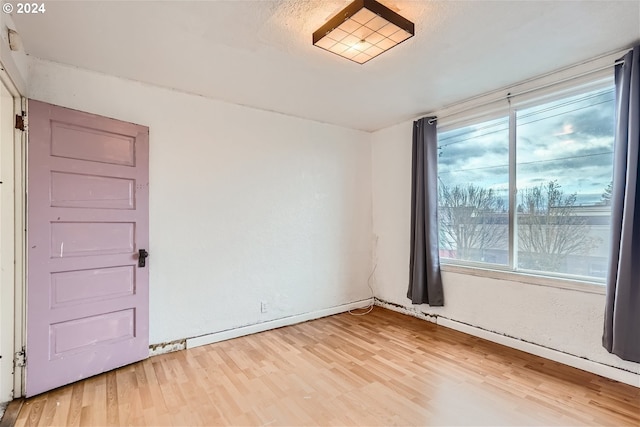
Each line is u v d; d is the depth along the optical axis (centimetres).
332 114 371
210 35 210
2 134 210
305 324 367
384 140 428
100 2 176
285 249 366
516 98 293
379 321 375
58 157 228
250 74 268
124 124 261
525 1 178
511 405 206
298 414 200
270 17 192
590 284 247
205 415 199
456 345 302
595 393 219
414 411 201
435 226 355
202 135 311
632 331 216
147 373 250
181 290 297
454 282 346
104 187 249
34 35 209
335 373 250
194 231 305
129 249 263
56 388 226
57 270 226
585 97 258
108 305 250
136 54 234
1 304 209
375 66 254
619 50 231
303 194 382
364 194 440
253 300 341
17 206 213
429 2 178
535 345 279
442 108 352
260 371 254
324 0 176
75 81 252
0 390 207
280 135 364
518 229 299
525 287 287
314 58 241
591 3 180
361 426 188
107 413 200
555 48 229
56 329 226
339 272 412
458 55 238
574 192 265
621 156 223
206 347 302
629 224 216
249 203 340
